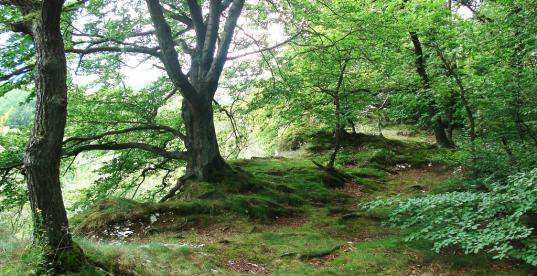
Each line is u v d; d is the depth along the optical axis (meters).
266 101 13.91
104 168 13.75
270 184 12.32
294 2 12.29
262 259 7.57
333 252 7.93
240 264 7.25
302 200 11.82
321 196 12.37
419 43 16.30
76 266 5.12
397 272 6.88
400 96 16.88
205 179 11.41
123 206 9.88
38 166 5.02
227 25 11.46
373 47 14.40
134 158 13.87
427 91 14.87
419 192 13.06
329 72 15.25
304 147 21.33
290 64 14.31
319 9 12.97
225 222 9.76
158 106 12.79
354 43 13.83
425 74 16.28
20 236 6.16
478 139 10.50
